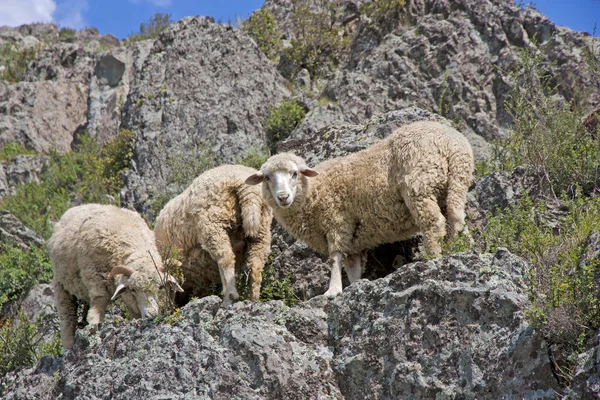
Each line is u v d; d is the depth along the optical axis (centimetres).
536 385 916
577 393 870
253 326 1120
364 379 1058
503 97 2639
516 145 1722
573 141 1636
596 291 947
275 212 1362
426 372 1002
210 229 1370
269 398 1046
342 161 1345
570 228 1245
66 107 3962
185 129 2800
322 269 1495
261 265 1375
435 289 1042
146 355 1153
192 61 3019
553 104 1792
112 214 1449
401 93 2773
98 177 2936
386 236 1312
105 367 1179
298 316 1158
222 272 1353
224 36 3086
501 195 1517
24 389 1273
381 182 1277
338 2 3678
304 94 2941
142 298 1320
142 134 2847
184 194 1443
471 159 1251
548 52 2648
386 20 3194
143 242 1408
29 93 3950
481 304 1005
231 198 1391
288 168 1298
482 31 2875
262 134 2788
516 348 942
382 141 1333
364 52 3178
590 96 2284
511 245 1180
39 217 2953
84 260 1406
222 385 1055
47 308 2011
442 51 2839
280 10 3925
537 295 995
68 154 3534
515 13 2870
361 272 1352
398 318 1062
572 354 909
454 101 2698
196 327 1155
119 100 3769
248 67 3011
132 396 1098
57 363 1288
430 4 3120
